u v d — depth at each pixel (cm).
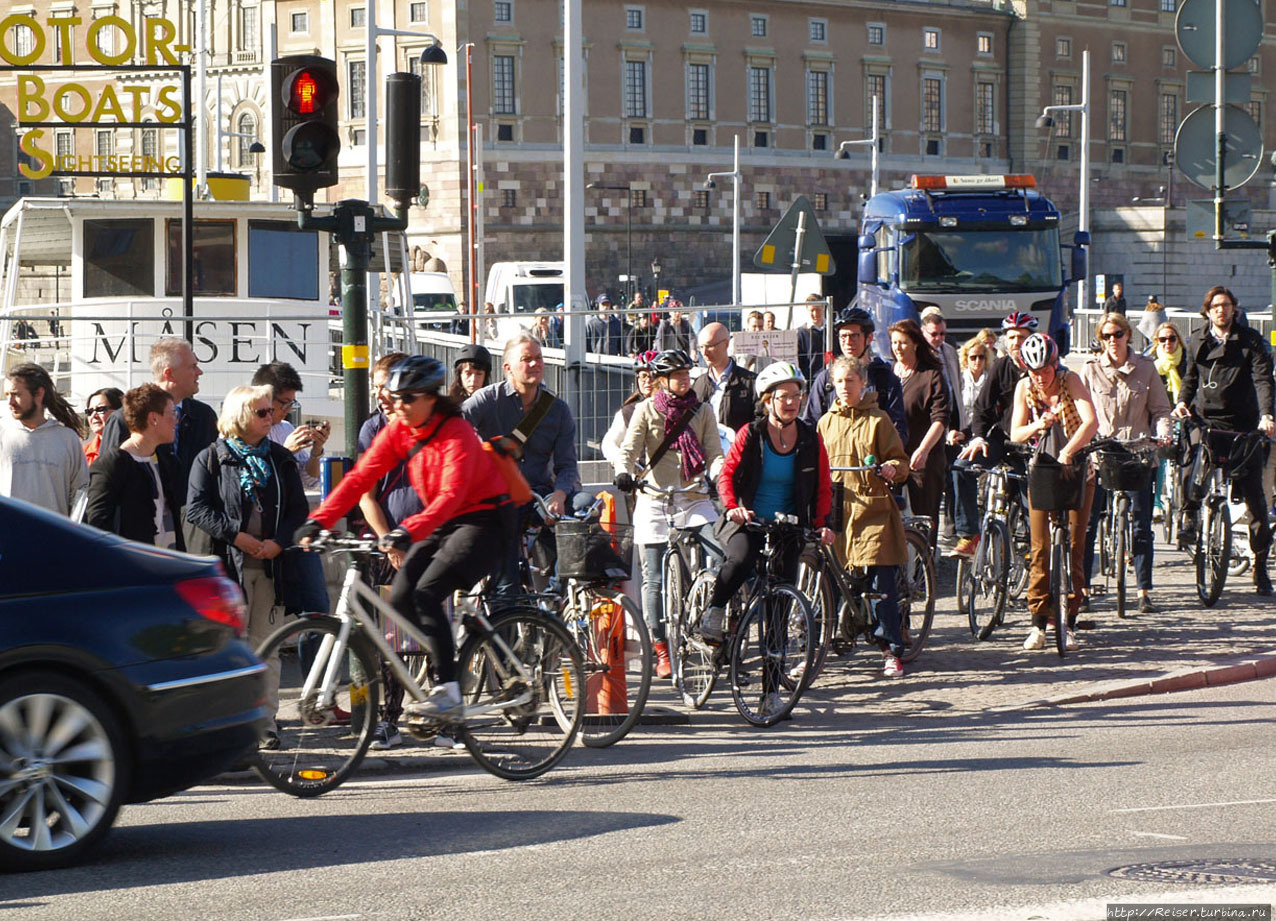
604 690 2261
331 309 4981
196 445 2355
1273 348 3575
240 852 1664
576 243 5794
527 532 2439
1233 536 3522
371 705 1986
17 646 1564
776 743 2273
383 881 1535
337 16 17725
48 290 4994
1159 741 2211
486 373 2525
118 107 4244
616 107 18288
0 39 4150
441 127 17362
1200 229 3597
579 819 1805
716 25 18912
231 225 4416
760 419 2442
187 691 1641
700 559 2586
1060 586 2820
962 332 6962
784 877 1524
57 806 1589
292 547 2177
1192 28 3544
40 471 2378
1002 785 1948
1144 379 3108
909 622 2811
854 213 19900
